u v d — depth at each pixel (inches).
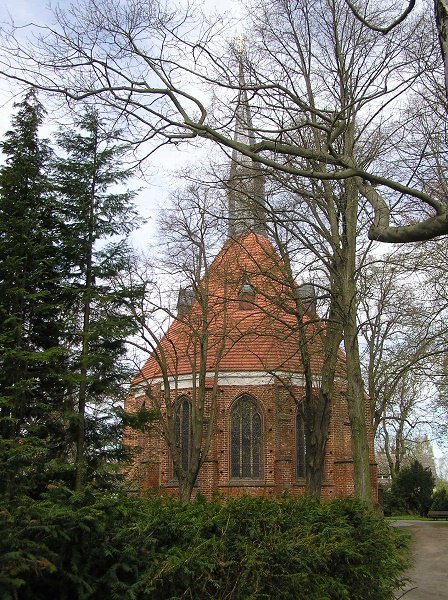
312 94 675.4
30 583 215.8
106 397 609.9
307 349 862.5
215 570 267.1
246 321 1206.9
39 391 568.7
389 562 370.0
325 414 799.7
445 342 812.6
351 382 649.0
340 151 647.8
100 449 601.3
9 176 601.3
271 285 783.1
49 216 629.9
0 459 436.1
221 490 1112.8
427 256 786.2
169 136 376.8
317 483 783.7
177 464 873.5
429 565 675.4
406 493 1688.0
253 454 1151.0
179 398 1184.2
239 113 599.5
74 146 662.5
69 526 224.4
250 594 267.6
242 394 1165.1
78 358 580.7
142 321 787.4
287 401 1148.5
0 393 540.1
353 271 678.5
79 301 621.0
